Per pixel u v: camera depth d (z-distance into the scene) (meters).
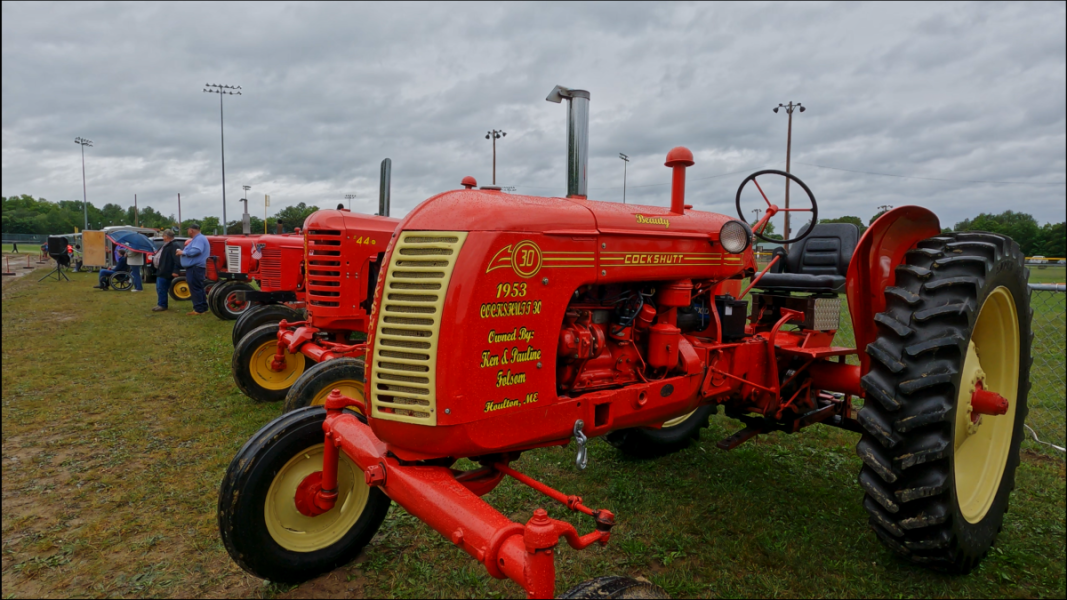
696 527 2.81
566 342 2.21
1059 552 2.66
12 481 3.29
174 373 5.85
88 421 4.34
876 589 2.36
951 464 2.28
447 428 1.83
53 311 10.48
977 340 2.82
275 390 4.84
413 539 2.67
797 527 2.82
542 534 1.44
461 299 1.81
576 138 2.55
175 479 3.32
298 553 2.31
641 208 2.58
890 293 2.42
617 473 3.44
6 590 2.31
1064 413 4.70
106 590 2.32
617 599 1.54
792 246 4.01
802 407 3.28
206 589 2.33
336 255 4.56
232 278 9.60
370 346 1.94
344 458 2.46
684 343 2.66
